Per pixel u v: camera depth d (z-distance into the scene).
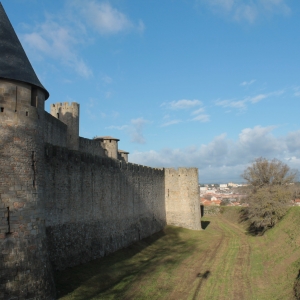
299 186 64.81
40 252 17.84
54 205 25.11
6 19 19.64
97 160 33.12
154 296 23.91
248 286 26.72
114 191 37.28
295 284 23.61
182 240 49.91
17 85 17.81
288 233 37.84
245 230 60.56
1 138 16.94
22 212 17.23
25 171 17.72
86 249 29.59
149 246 43.28
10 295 16.03
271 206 46.44
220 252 40.66
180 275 29.95
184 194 60.44
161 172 59.38
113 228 36.25
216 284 27.38
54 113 46.31
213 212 89.88
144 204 48.62
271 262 32.59
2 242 16.27
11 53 18.33
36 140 18.67
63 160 26.69
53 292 18.61
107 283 25.50
